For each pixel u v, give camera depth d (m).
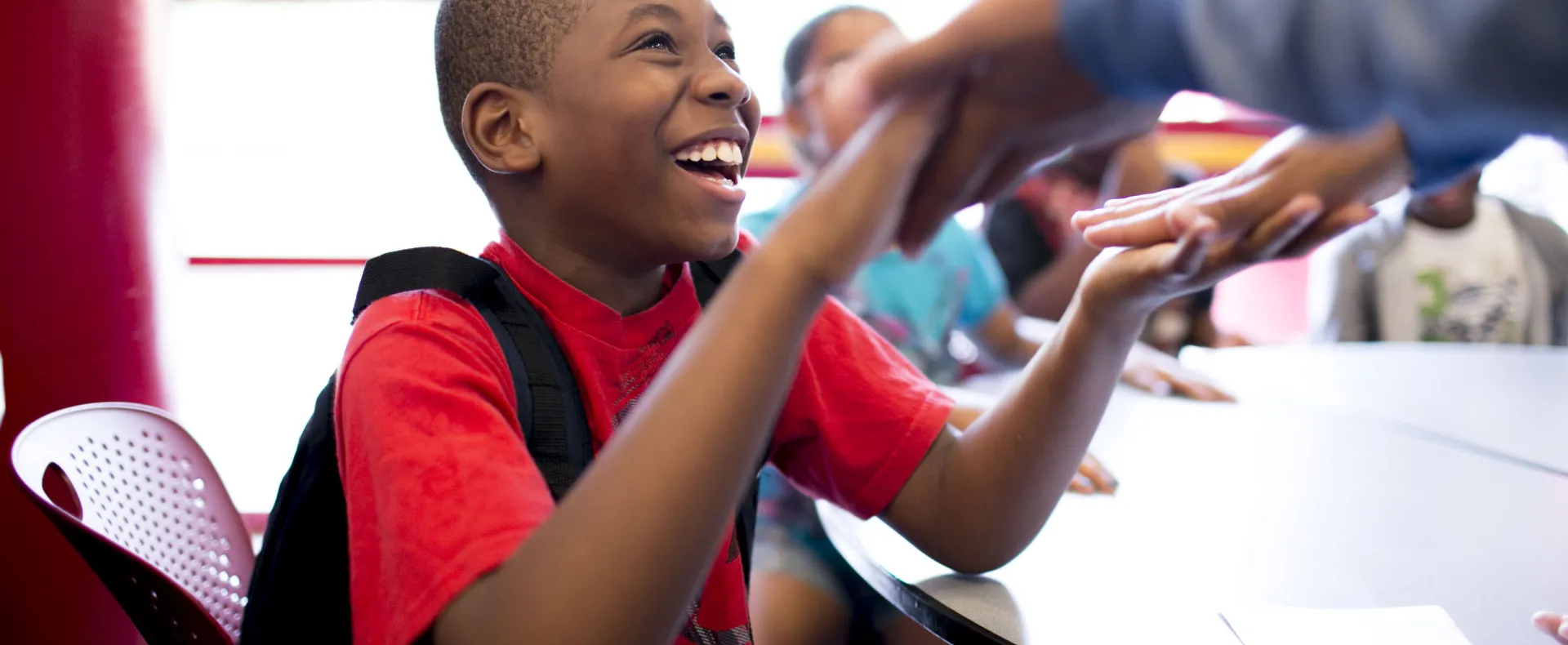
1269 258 0.65
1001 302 2.09
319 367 3.43
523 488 0.61
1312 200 0.60
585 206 0.77
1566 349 2.00
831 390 0.91
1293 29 0.35
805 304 0.57
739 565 0.86
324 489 0.71
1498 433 1.36
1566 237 2.33
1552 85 0.31
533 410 0.72
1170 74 0.40
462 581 0.57
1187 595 0.83
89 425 0.98
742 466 0.56
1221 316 3.87
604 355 0.79
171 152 1.78
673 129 0.74
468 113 0.78
